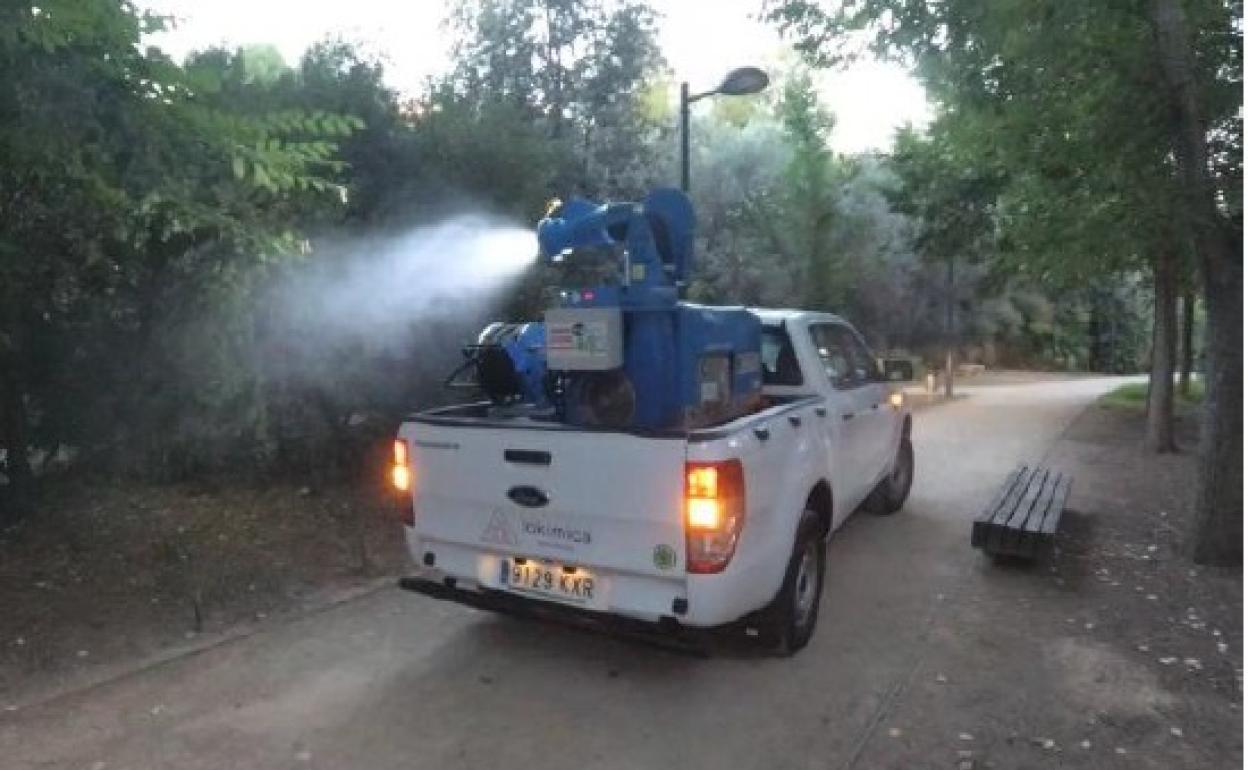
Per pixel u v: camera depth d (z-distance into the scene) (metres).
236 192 4.74
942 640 4.65
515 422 4.10
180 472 7.31
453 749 3.51
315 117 4.77
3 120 3.78
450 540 4.22
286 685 4.08
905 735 3.64
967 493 8.35
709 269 18.33
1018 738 3.62
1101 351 38.81
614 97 15.94
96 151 4.01
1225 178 6.15
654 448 3.60
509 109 8.41
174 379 6.29
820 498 4.91
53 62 3.68
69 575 5.43
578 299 4.33
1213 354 5.98
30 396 6.22
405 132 7.52
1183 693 4.04
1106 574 5.79
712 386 4.55
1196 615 5.03
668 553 3.62
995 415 15.05
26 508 6.23
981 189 12.81
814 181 16.02
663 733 3.64
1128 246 8.53
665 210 4.50
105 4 3.64
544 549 3.93
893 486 7.38
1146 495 8.25
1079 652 4.49
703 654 3.56
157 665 4.28
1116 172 6.95
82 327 6.11
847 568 5.91
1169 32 5.70
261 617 4.95
